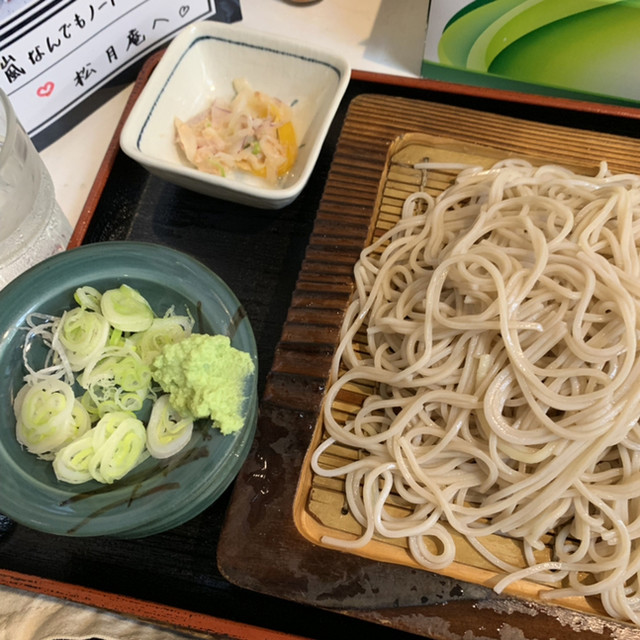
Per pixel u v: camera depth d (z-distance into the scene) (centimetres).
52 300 24
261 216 31
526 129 29
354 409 27
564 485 24
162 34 33
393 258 28
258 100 31
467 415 25
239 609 24
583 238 25
